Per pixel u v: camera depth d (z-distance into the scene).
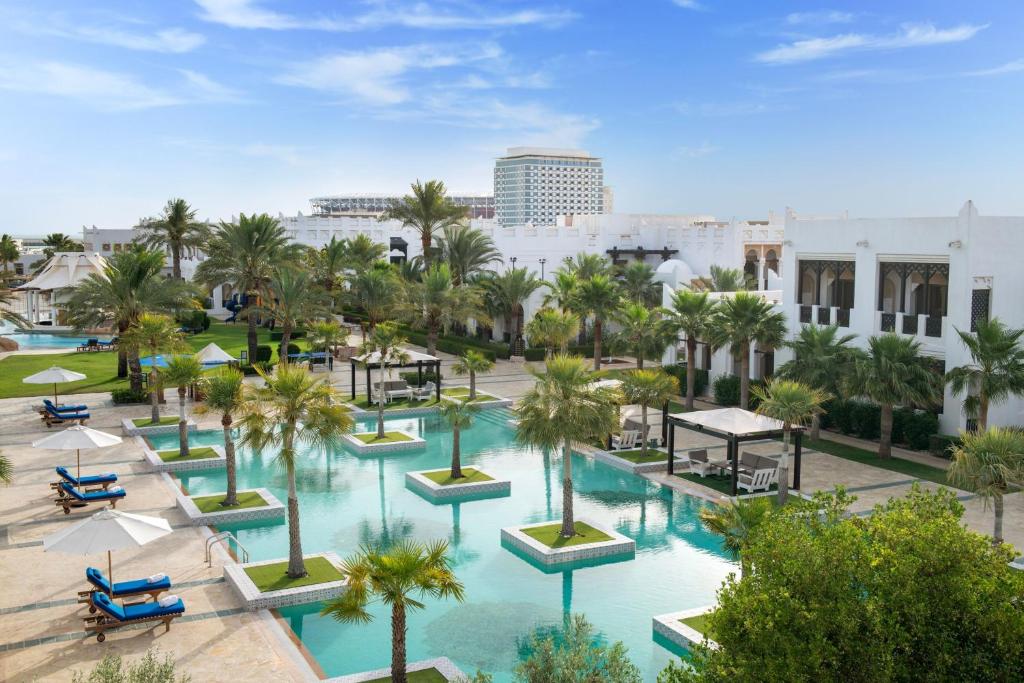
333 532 21.14
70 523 21.02
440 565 13.46
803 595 9.59
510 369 46.41
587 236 62.41
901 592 9.23
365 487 25.23
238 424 18.20
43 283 59.09
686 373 38.06
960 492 23.44
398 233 67.75
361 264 58.16
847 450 28.23
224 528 21.28
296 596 16.61
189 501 22.66
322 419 17.88
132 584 15.80
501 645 15.17
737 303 30.69
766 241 59.88
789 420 22.03
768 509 14.54
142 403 35.75
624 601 17.09
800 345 29.34
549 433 19.52
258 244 45.03
